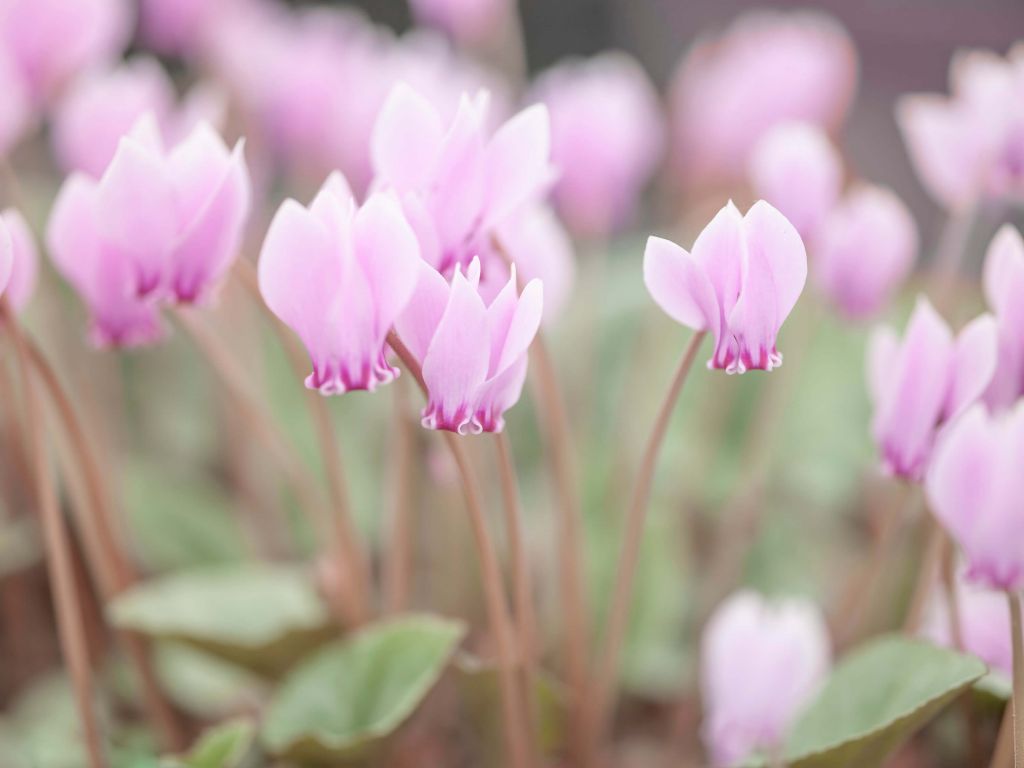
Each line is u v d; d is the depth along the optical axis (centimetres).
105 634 57
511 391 42
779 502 69
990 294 45
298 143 60
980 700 47
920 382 44
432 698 55
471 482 44
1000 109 49
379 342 42
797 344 61
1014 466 43
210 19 71
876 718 45
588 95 56
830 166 51
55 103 55
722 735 48
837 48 63
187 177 44
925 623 50
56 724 54
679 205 76
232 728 47
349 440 69
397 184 43
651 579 57
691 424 67
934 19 124
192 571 61
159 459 72
